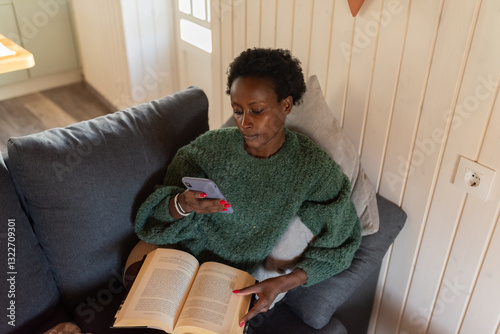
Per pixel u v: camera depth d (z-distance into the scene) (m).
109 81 2.99
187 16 2.44
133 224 1.29
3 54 1.67
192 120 1.41
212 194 1.06
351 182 1.29
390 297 1.52
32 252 1.17
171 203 1.18
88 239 1.22
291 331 1.23
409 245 1.38
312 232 1.21
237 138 1.20
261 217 1.19
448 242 1.26
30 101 3.20
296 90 1.11
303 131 1.30
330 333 1.22
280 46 1.62
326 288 1.23
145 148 1.29
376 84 1.30
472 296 1.25
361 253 1.29
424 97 1.18
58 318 1.25
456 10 1.04
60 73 3.35
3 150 2.66
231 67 1.10
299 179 1.16
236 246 1.21
